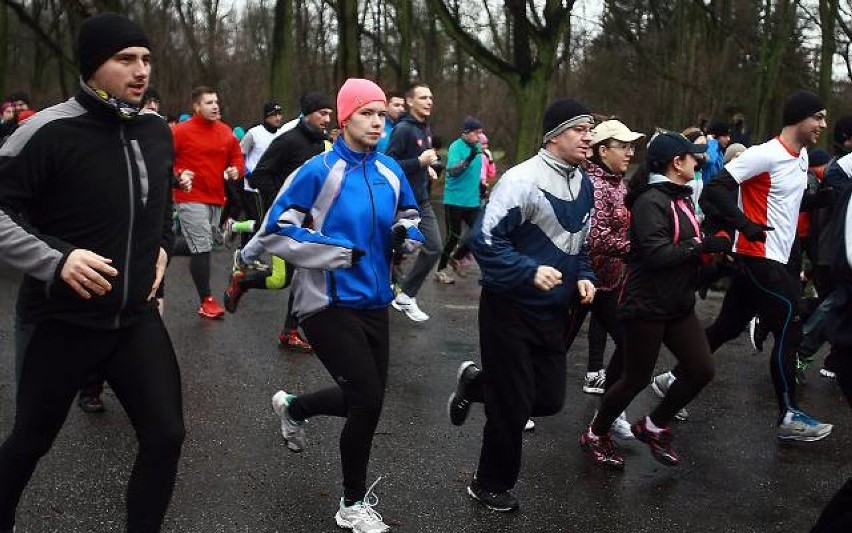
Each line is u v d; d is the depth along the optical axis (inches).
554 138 143.9
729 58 1024.9
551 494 159.8
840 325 128.2
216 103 280.8
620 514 152.4
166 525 140.6
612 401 169.3
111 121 111.6
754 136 933.8
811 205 208.7
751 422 206.2
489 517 148.5
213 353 246.7
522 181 142.4
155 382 112.8
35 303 110.8
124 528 139.3
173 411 112.9
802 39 1036.5
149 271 115.1
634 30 1118.4
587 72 1157.7
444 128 1130.7
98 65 109.0
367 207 141.1
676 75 976.3
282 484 158.2
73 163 108.2
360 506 140.9
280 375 227.5
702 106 985.5
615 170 185.6
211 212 297.7
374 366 139.9
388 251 145.4
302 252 134.5
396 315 309.1
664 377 220.7
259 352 249.0
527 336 144.7
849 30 928.9
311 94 247.4
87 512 144.6
